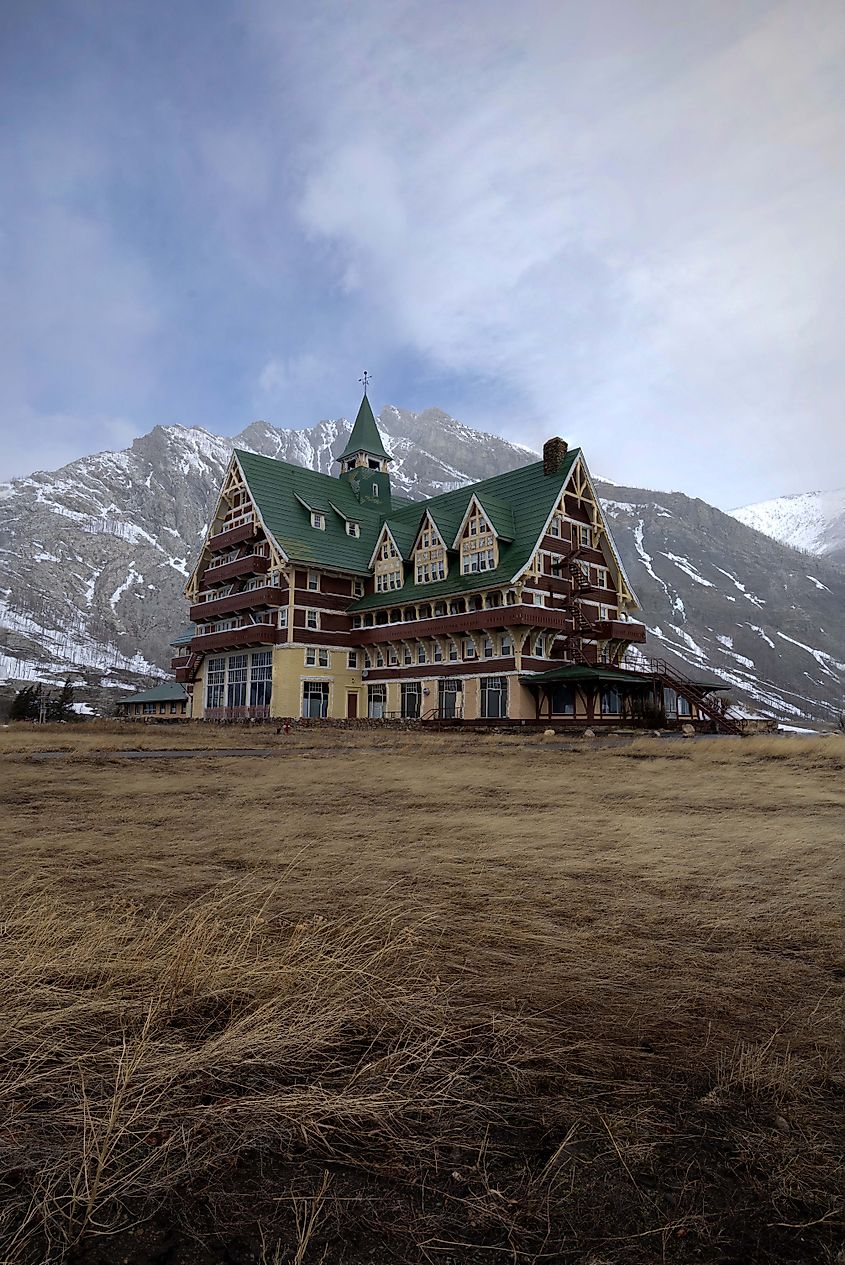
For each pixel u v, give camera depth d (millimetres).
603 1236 2326
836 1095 3201
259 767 19344
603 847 8523
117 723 53375
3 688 178750
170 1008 3873
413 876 6949
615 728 42969
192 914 5547
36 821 10109
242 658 66438
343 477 77562
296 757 23125
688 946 5070
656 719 45156
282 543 61281
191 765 19641
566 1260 2211
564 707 50406
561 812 11391
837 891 6555
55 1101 3004
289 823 10039
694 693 51531
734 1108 3078
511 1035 3688
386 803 12352
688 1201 2504
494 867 7410
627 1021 3895
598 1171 2660
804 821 10578
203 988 4090
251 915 5508
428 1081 3270
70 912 5422
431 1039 3553
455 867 7371
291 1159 2721
